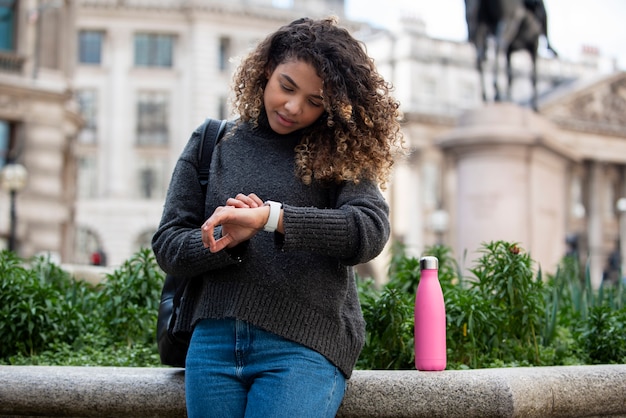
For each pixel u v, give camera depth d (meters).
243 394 2.42
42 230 27.00
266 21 46.72
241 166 2.55
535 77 11.48
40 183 26.94
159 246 2.56
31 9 26.83
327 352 2.41
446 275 4.63
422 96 51.59
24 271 4.78
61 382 2.87
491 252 4.34
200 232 2.49
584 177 54.31
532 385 2.71
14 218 19.52
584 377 2.89
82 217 45.56
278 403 2.30
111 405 2.83
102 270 6.79
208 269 2.46
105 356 4.32
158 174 46.56
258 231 2.46
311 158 2.50
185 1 46.09
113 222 45.66
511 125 10.38
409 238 50.72
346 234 2.34
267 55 2.55
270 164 2.54
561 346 4.36
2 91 26.14
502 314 4.15
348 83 2.47
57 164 27.33
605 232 55.28
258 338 2.41
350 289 2.58
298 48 2.45
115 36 46.19
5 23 26.67
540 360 4.18
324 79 2.41
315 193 2.52
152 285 4.87
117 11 45.97
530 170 10.23
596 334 4.42
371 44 53.91
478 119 10.54
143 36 46.62
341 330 2.46
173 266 2.51
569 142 51.81
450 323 3.95
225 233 2.35
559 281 5.80
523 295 4.16
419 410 2.65
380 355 3.82
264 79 2.58
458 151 10.54
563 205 11.59
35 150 26.81
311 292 2.43
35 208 26.84
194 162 2.65
